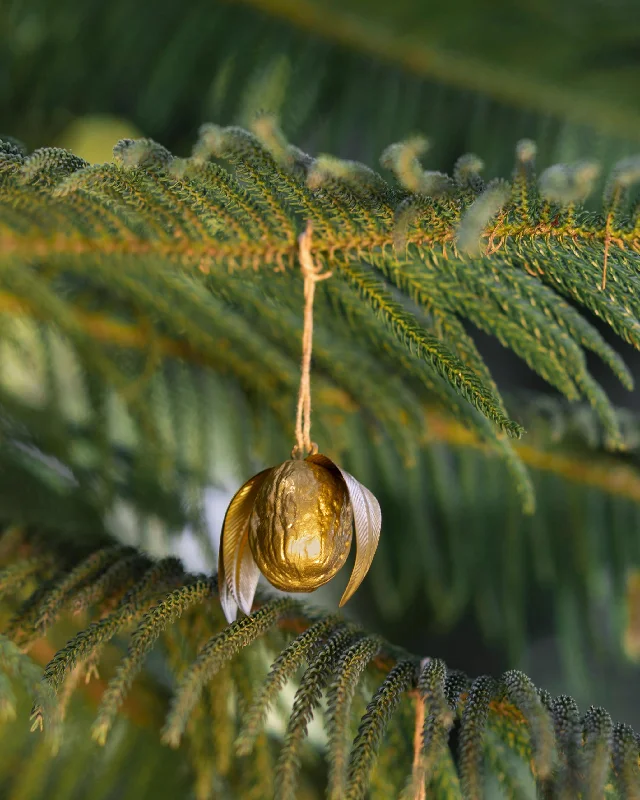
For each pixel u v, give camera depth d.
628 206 0.94
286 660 0.94
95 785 1.08
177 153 1.48
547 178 0.93
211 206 0.98
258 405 1.15
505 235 0.95
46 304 1.11
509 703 0.94
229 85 1.45
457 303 1.00
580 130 1.51
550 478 1.23
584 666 1.33
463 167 0.95
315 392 1.12
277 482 0.95
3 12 1.37
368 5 1.38
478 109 1.50
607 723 0.92
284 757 0.92
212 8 1.43
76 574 0.99
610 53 1.45
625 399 1.76
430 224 0.96
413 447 1.10
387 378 1.09
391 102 1.49
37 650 1.07
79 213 1.02
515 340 1.00
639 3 1.42
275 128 0.97
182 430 1.18
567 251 0.96
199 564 1.28
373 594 1.68
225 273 1.04
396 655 0.97
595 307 0.97
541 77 1.46
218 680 1.00
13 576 1.00
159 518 1.16
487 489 1.27
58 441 1.16
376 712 0.94
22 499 1.12
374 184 0.96
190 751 1.06
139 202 0.98
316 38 1.44
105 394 1.16
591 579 1.25
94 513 1.15
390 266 0.99
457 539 1.30
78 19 1.42
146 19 1.43
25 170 0.95
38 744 1.08
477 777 0.92
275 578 0.95
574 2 1.40
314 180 0.95
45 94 1.46
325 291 1.02
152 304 1.09
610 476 1.21
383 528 1.27
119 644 1.11
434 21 1.40
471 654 1.89
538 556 1.27
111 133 1.56
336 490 0.96
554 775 0.92
